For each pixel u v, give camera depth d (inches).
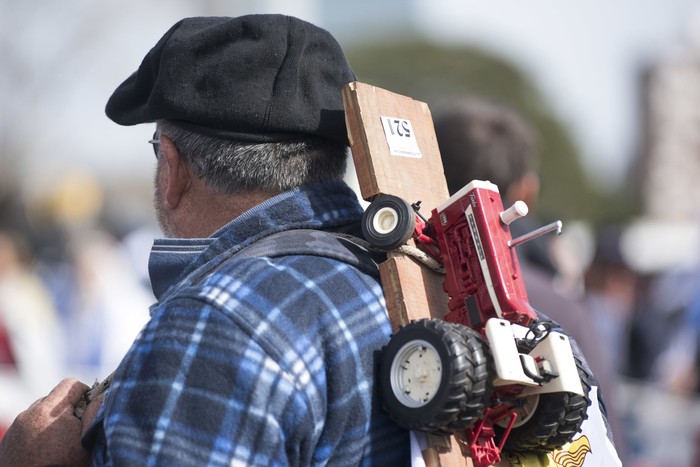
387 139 248.5
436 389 215.2
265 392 213.5
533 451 245.9
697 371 863.7
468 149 450.3
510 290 227.8
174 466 209.8
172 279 248.4
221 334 217.0
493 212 234.2
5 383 686.5
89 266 832.3
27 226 829.2
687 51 3474.4
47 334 736.3
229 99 240.4
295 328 220.1
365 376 224.7
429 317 235.0
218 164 244.5
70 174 946.1
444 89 2488.9
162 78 243.9
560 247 615.8
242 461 210.4
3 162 1916.8
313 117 245.1
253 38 243.4
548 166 2413.9
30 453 241.0
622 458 437.1
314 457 219.3
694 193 3321.9
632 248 1193.4
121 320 820.6
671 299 951.0
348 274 234.5
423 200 251.3
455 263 237.1
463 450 228.7
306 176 247.4
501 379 217.8
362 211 258.2
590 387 255.3
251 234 241.6
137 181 2182.6
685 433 813.2
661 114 3405.5
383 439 225.6
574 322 431.2
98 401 244.7
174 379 215.3
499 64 2508.6
